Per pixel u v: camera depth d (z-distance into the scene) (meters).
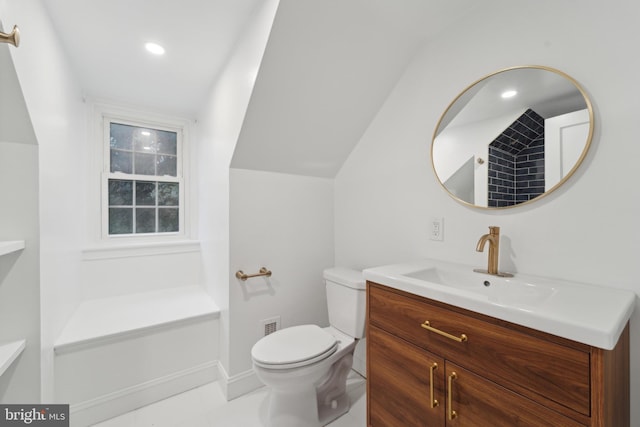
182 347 1.79
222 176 1.90
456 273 1.24
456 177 1.36
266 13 1.28
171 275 2.51
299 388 1.37
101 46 1.66
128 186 2.43
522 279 1.07
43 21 1.29
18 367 1.17
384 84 1.67
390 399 1.13
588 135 0.98
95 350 1.53
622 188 0.92
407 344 1.06
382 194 1.79
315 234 2.11
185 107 2.51
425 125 1.53
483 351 0.84
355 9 1.28
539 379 0.73
